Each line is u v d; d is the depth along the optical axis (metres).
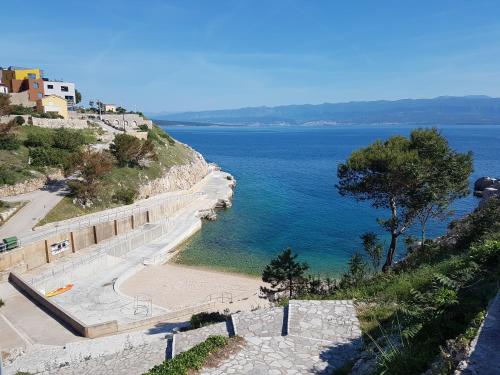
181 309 31.81
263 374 12.34
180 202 67.44
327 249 52.53
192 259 48.97
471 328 9.22
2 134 57.41
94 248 45.50
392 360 10.30
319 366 12.63
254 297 36.53
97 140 74.50
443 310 11.60
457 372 7.71
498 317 9.62
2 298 31.12
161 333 24.88
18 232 41.84
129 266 44.00
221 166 137.38
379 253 29.64
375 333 13.91
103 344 23.48
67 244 43.16
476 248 15.62
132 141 66.75
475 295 11.86
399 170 26.61
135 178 64.94
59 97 86.62
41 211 47.16
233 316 17.11
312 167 135.38
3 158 54.81
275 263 26.83
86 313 31.72
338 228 61.53
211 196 79.19
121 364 16.16
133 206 57.91
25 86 98.44
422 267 21.09
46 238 40.41
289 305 16.77
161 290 38.78
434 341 10.55
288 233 59.38
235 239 56.72
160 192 69.69
